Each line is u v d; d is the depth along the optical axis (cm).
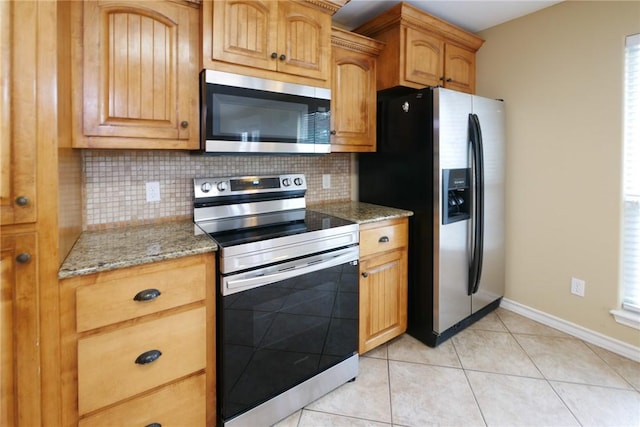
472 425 151
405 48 222
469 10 233
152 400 125
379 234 201
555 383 179
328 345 172
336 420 156
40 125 98
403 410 161
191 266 131
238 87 158
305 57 181
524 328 238
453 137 209
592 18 208
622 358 201
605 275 211
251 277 141
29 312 100
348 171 263
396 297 216
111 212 166
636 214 199
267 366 150
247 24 160
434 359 202
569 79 221
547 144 234
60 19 106
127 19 136
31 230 99
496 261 255
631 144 199
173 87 147
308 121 185
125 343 118
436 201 206
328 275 170
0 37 91
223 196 192
